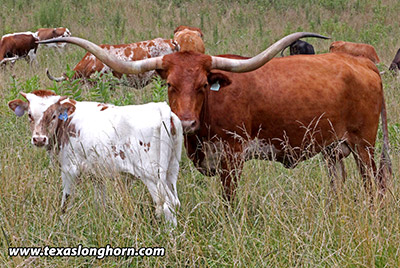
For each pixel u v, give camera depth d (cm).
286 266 673
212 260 696
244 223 761
